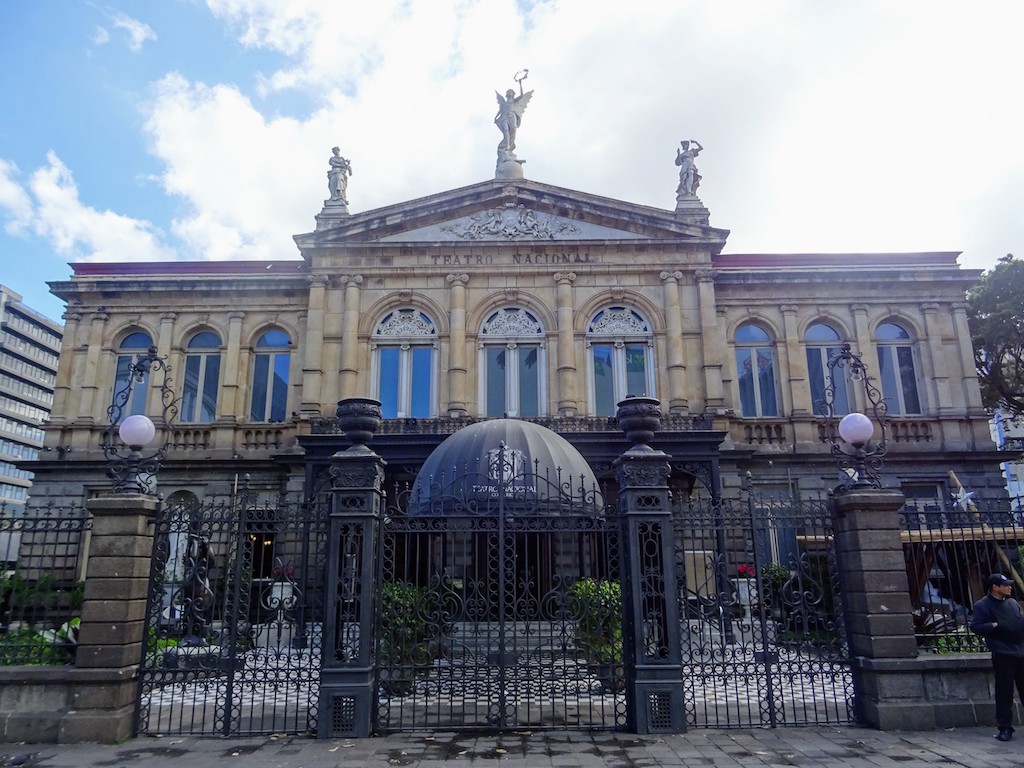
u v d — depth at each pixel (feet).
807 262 84.69
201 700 36.88
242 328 81.35
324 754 27.45
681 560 36.06
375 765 26.04
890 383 80.12
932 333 80.18
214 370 81.66
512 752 27.43
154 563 32.19
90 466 76.38
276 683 31.30
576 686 32.19
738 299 81.56
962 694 30.96
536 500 37.19
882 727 30.17
